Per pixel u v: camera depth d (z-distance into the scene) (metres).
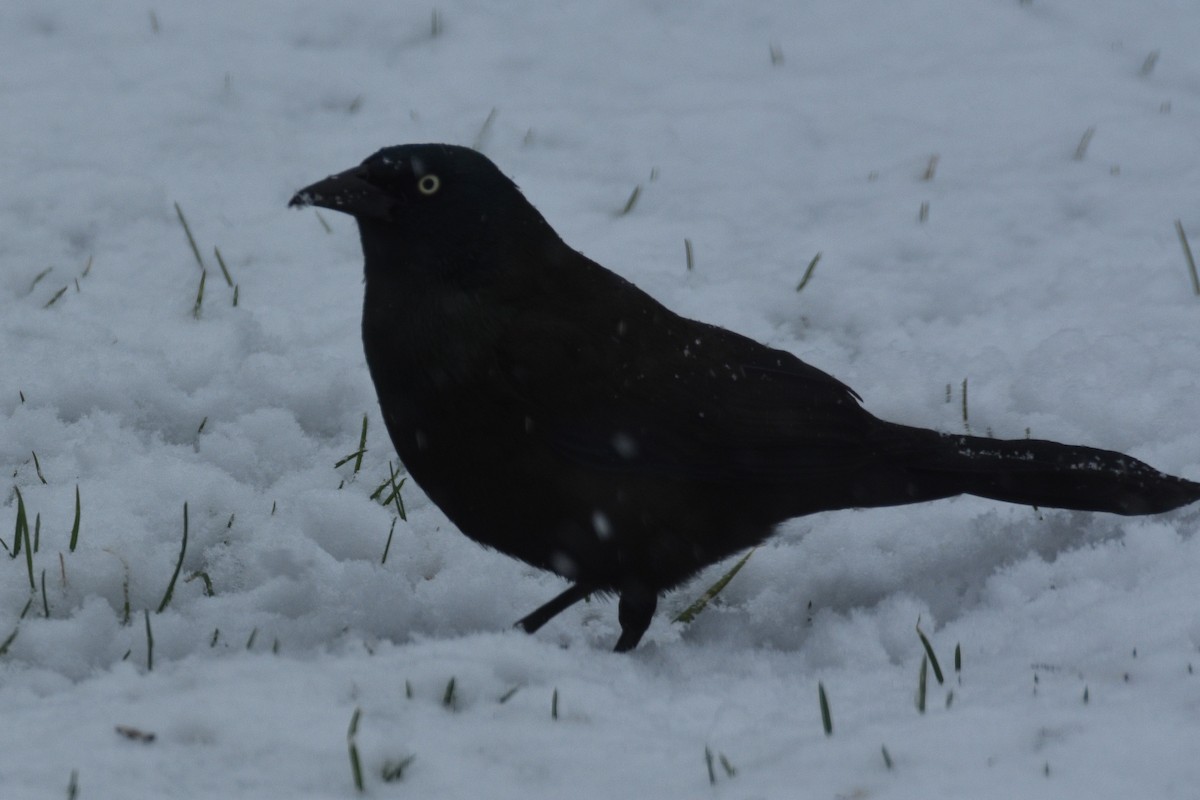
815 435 8.85
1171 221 14.43
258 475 10.47
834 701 6.98
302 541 9.41
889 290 13.28
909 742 6.13
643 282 13.27
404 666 7.00
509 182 8.70
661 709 6.88
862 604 9.09
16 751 6.07
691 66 17.80
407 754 6.16
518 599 9.48
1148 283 13.12
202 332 11.96
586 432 8.41
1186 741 5.95
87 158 15.20
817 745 6.23
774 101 17.02
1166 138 16.06
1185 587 7.82
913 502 9.02
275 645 7.78
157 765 5.98
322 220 14.17
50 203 14.13
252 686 6.74
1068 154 15.80
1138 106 16.83
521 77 17.42
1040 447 8.95
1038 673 6.97
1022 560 8.87
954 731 6.19
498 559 9.73
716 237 14.27
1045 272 13.60
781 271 13.62
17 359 11.28
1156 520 9.24
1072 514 9.47
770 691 7.17
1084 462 8.84
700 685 7.29
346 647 7.56
